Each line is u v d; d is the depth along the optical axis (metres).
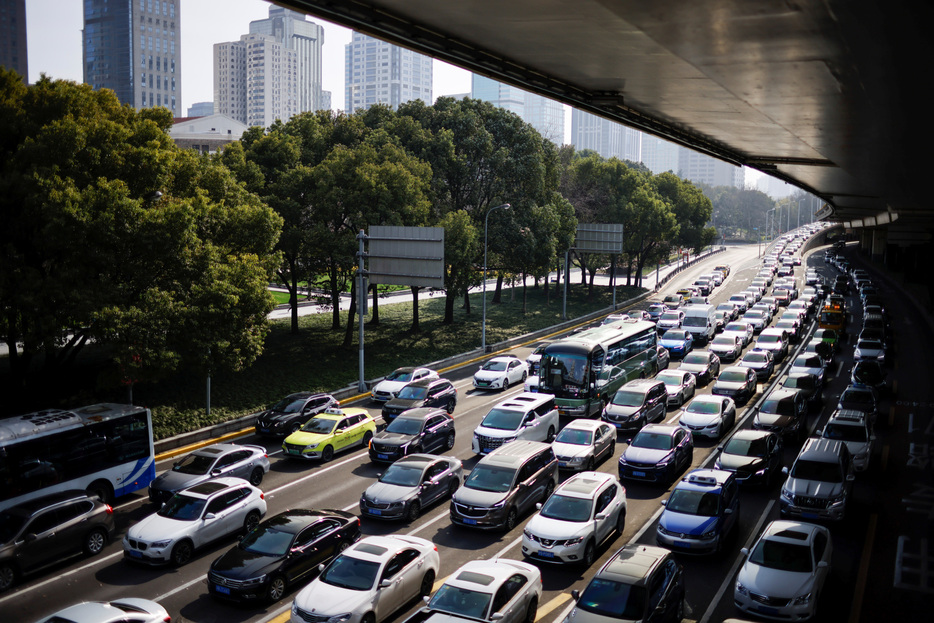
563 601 15.96
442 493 22.56
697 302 56.75
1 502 20.22
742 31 13.24
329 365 42.97
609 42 14.74
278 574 16.39
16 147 27.98
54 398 30.81
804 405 29.03
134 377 27.16
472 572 14.48
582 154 117.25
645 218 83.56
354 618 14.34
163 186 30.36
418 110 60.69
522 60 16.77
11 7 186.62
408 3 12.86
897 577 16.66
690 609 15.43
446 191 57.78
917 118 19.44
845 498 19.34
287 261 49.22
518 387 40.06
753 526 20.09
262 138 47.62
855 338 49.50
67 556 18.44
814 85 17.02
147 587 17.09
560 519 18.06
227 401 34.12
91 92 30.41
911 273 78.69
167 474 22.78
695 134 26.36
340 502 22.48
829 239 155.50
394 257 40.12
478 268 59.31
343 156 46.12
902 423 29.47
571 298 81.69
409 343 50.97
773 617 14.53
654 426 25.39
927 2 10.85
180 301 28.19
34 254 26.92
